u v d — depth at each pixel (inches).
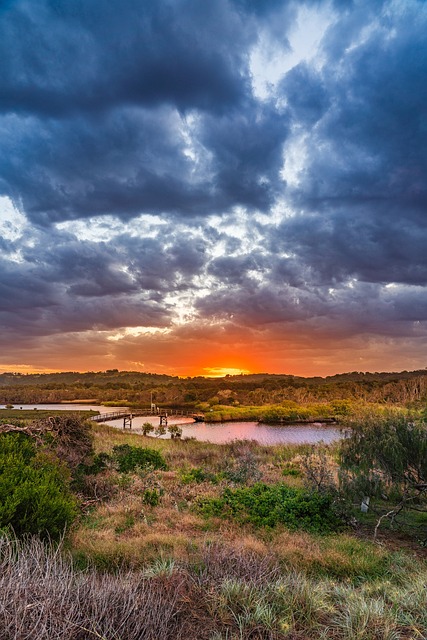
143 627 130.6
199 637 139.8
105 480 479.8
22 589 134.0
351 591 188.4
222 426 2596.0
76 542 266.5
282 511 386.0
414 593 184.1
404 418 407.5
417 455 380.2
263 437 1846.7
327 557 269.9
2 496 255.8
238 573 191.3
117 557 237.0
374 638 143.1
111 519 361.1
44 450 442.3
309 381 5625.0
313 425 2635.3
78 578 160.6
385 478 398.6
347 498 410.6
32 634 116.4
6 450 390.9
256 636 142.7
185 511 401.4
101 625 128.6
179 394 5930.1
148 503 422.0
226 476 580.4
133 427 2554.1
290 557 262.8
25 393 6904.5
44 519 247.6
